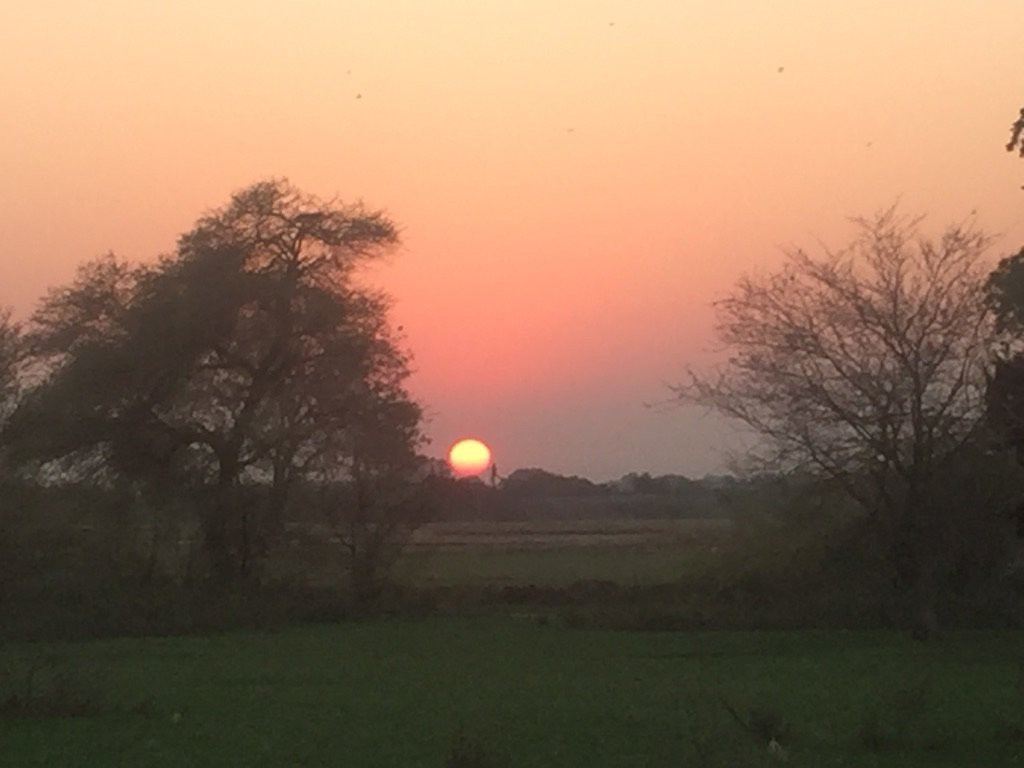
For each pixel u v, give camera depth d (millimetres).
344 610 47938
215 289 51688
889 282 38281
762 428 39938
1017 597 40875
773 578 46188
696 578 50500
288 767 17234
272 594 49594
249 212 54406
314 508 51250
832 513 42594
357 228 55156
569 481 154375
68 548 49156
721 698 21812
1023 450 35781
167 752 18469
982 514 38812
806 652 34969
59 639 40250
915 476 37750
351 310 53625
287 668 31469
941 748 18219
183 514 51500
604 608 46594
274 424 51719
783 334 38750
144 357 50656
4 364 51375
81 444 50594
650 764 17281
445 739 19562
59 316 52906
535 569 66125
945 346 37438
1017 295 37906
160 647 37656
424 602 50219
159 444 51125
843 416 38094
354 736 19953
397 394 52812
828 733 19453
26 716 22156
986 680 27297
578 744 19000
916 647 35562
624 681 28203
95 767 17250
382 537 51312
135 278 53781
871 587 42625
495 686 27250
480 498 131000
